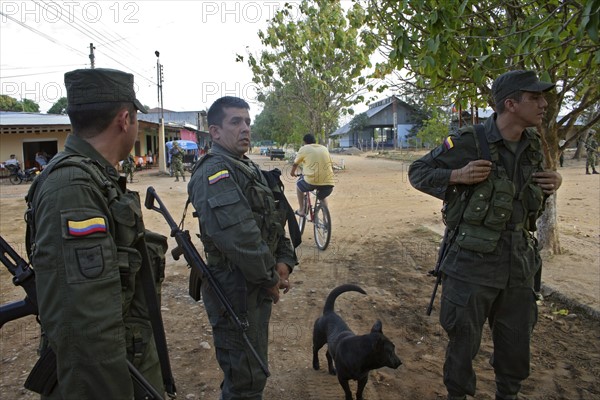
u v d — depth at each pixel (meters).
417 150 45.69
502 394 2.86
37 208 1.46
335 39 19.19
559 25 3.20
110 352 1.41
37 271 1.40
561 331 4.05
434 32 3.75
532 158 2.68
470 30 4.14
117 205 1.60
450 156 2.73
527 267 2.68
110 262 1.46
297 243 2.73
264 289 2.49
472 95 5.06
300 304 4.87
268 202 2.49
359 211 10.67
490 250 2.57
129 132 1.77
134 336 1.73
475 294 2.63
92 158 1.65
